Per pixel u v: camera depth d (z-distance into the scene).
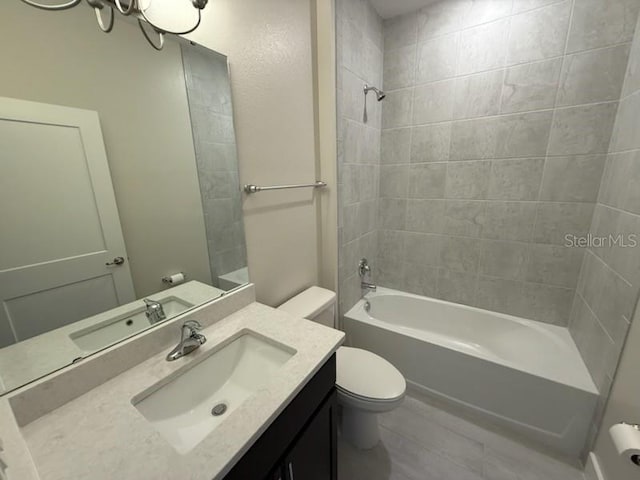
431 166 2.07
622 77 1.43
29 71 0.64
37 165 0.67
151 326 0.91
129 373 0.81
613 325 1.24
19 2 0.61
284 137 1.41
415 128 2.07
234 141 1.15
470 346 2.09
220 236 1.14
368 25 1.84
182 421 0.80
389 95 2.12
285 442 0.75
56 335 0.72
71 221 0.73
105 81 0.77
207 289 1.10
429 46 1.90
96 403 0.70
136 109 0.84
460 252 2.10
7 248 0.63
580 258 1.71
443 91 1.92
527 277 1.90
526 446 1.46
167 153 0.93
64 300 0.73
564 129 1.61
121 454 0.57
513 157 1.78
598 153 1.55
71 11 0.69
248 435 0.60
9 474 0.43
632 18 1.37
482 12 1.70
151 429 0.62
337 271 1.87
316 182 1.70
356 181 1.95
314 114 1.61
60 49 0.68
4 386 0.64
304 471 0.85
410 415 1.66
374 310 2.34
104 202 0.80
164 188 0.94
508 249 1.92
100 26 0.74
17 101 0.63
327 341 0.95
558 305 1.83
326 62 1.53
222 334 1.00
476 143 1.88
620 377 1.13
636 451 0.78
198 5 0.83
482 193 1.93
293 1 1.36
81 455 0.57
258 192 1.30
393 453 1.44
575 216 1.67
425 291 2.32
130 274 0.87
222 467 0.54
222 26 1.04
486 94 1.78
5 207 0.62
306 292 1.67
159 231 0.94
